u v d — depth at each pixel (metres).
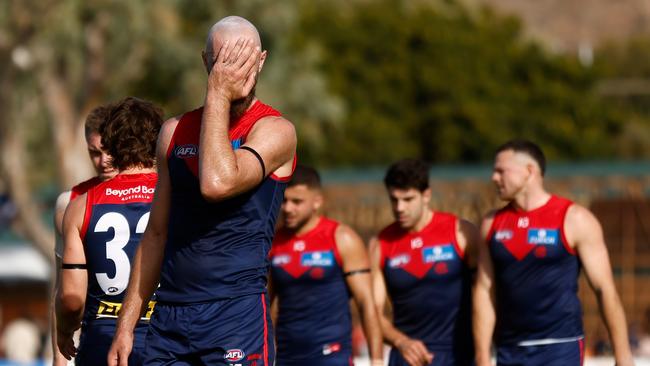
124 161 19.41
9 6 66.56
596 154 149.75
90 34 71.94
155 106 19.69
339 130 126.94
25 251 85.31
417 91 144.25
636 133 161.25
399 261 27.83
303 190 27.14
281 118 16.05
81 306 19.41
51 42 69.88
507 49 153.12
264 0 78.31
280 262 27.97
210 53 15.49
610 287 24.69
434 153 144.50
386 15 146.50
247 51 15.35
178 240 15.80
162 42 75.50
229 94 15.27
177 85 79.38
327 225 28.09
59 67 72.06
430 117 143.62
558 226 24.97
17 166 70.50
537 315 25.27
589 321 66.31
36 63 69.31
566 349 25.19
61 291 19.42
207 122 15.07
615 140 160.50
